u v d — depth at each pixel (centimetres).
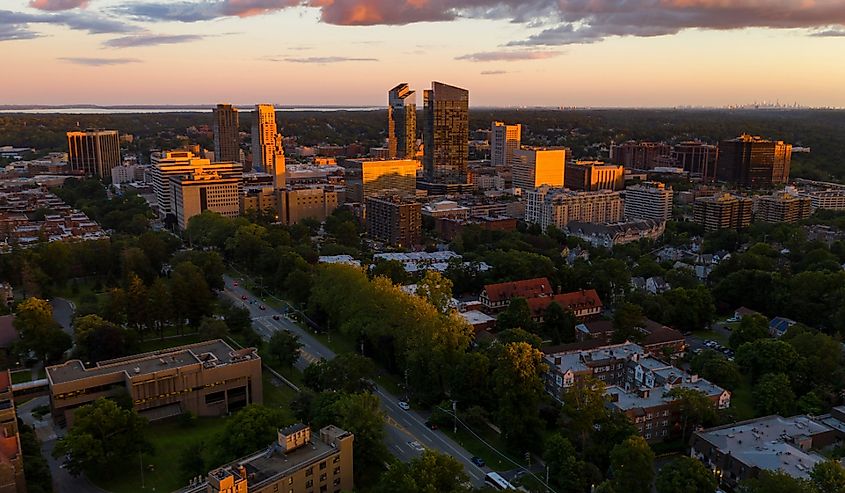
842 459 18950
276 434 18325
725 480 18912
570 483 18125
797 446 19650
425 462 16512
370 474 18862
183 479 18438
